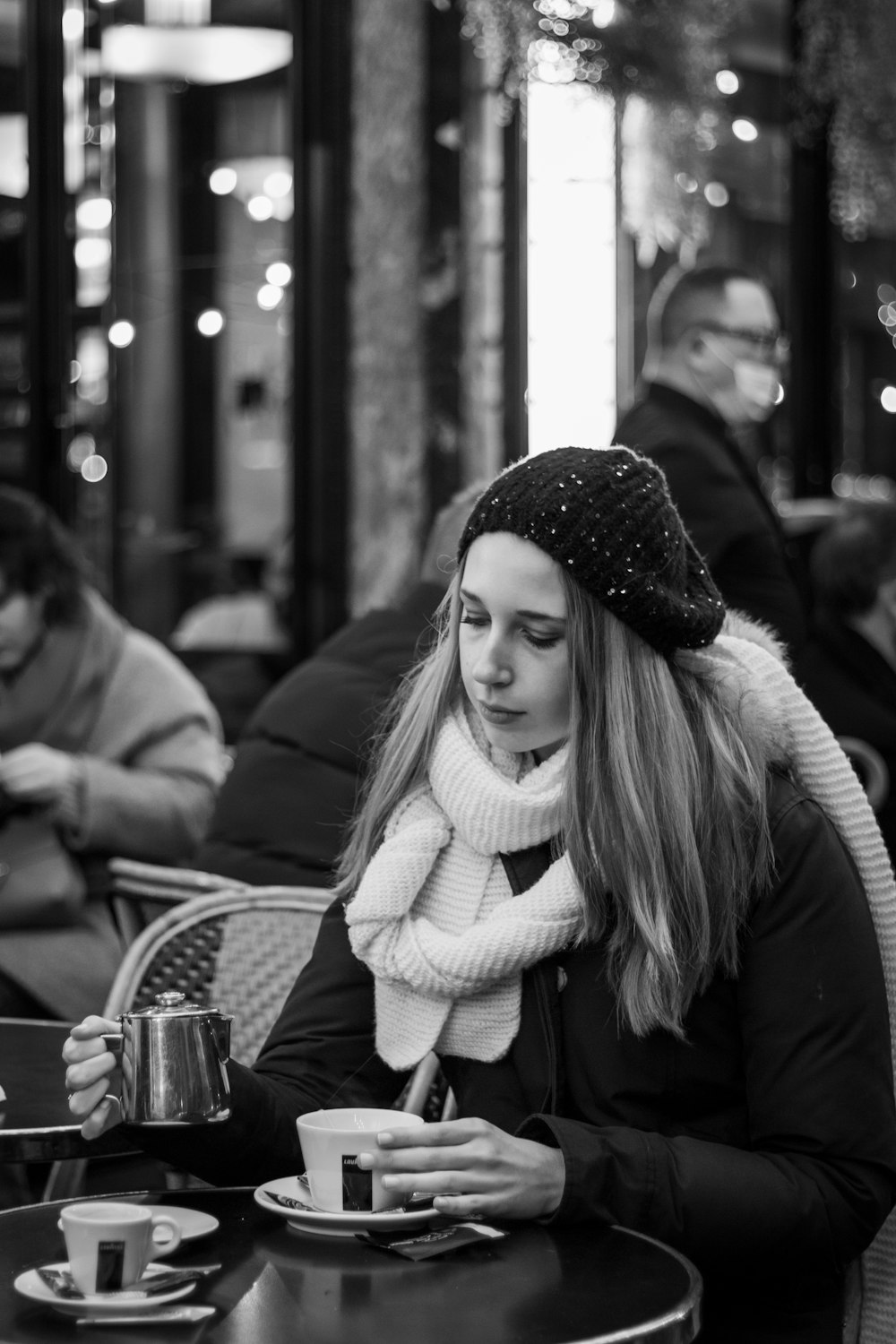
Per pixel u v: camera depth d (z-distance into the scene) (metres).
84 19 5.21
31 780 3.76
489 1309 1.42
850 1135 1.77
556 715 1.85
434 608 3.23
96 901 3.86
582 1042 1.85
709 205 6.16
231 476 5.34
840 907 1.83
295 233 5.29
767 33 6.40
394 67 5.29
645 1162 1.69
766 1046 1.81
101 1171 2.68
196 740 4.05
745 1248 1.71
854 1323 1.94
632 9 5.29
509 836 1.90
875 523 4.27
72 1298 1.42
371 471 5.34
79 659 3.98
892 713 4.23
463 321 5.41
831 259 6.73
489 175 5.43
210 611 5.33
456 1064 1.96
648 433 4.12
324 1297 1.45
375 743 2.17
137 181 5.26
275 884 3.16
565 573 1.82
